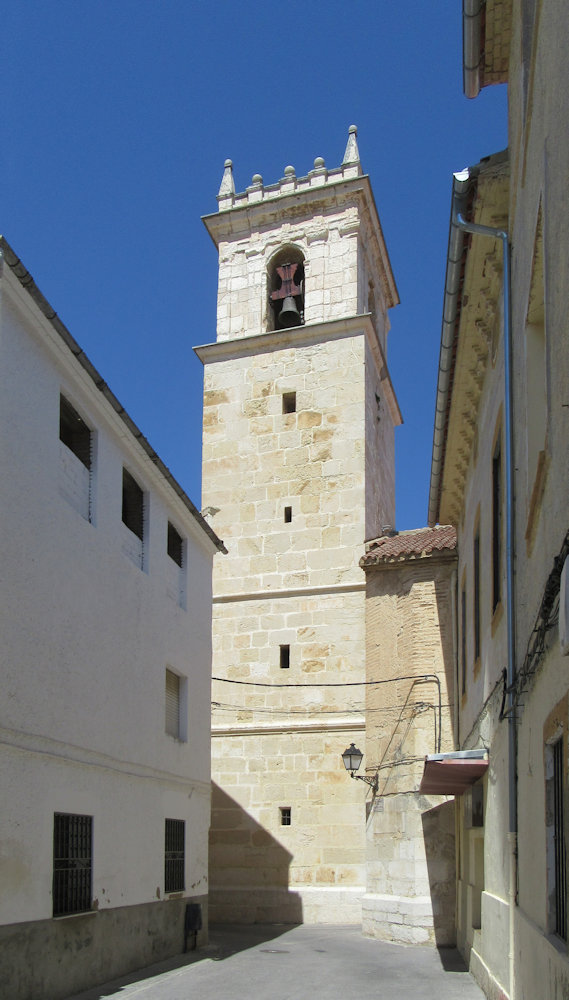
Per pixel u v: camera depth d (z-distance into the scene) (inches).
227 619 1058.7
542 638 287.9
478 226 392.2
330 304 1156.5
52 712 463.2
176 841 661.3
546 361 281.9
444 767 501.4
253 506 1096.2
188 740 696.4
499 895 433.1
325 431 1096.2
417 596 800.3
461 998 470.6
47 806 449.7
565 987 241.0
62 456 501.4
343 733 967.0
